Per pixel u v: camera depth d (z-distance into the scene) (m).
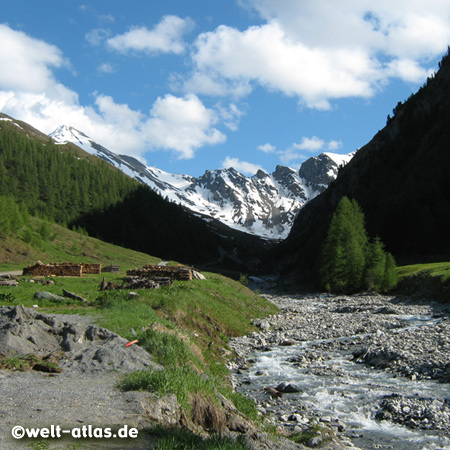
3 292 34.12
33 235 134.50
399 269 104.62
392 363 28.05
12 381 13.78
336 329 44.22
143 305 31.42
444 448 15.75
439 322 45.31
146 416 11.74
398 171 179.38
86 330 19.25
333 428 17.89
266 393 22.97
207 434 12.78
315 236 173.62
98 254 163.62
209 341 31.77
